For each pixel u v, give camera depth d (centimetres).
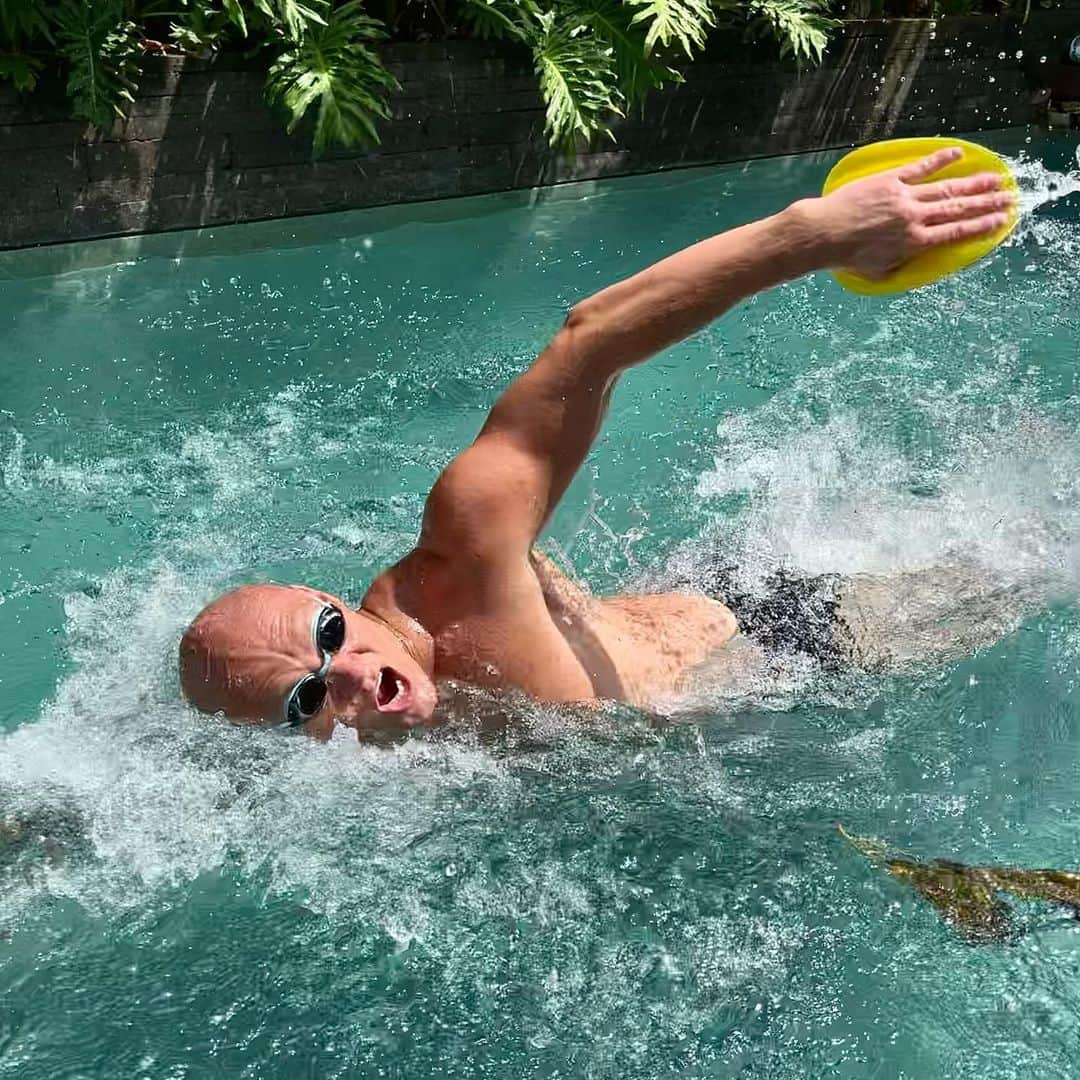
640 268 566
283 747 249
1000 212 237
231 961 233
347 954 234
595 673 269
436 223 625
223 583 355
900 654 301
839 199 234
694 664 288
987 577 325
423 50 636
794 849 252
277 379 471
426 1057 216
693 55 699
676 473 403
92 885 245
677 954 233
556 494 255
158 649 317
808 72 734
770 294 542
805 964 230
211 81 597
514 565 254
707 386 465
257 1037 219
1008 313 519
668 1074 212
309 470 416
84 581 357
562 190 676
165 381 468
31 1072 213
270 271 563
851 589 315
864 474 391
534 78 664
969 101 789
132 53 575
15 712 297
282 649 244
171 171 595
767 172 712
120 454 423
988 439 412
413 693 252
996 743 279
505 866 249
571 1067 214
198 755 255
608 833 256
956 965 228
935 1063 212
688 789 265
